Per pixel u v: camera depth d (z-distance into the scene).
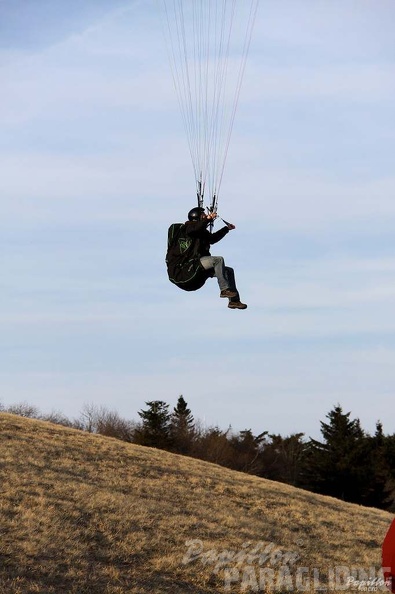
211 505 88.00
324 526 89.62
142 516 74.81
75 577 56.88
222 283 46.78
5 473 82.44
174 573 62.12
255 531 79.12
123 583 57.75
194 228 46.81
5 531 63.19
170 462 112.00
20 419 127.56
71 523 68.38
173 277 47.81
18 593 52.03
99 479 89.31
